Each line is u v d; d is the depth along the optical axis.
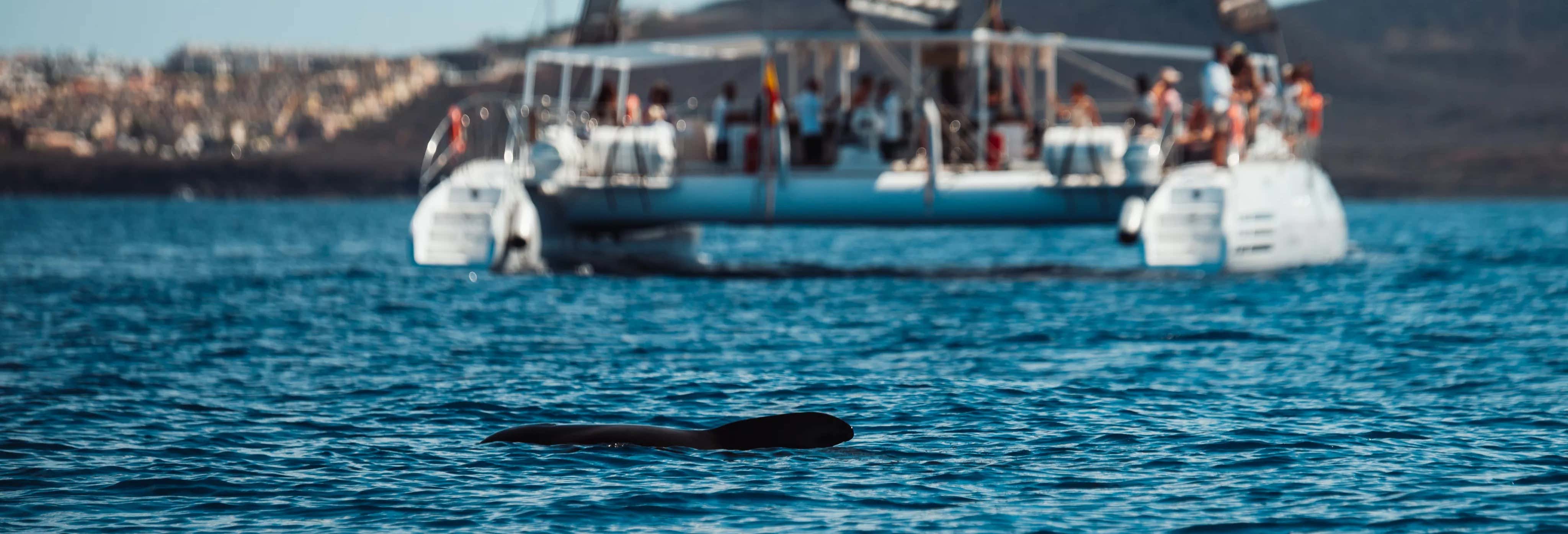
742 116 89.44
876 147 86.00
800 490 30.81
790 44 90.25
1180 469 33.06
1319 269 93.50
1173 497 30.52
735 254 152.50
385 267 118.81
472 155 90.88
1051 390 44.78
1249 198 80.88
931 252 156.38
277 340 60.69
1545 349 54.88
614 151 84.69
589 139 87.12
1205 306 72.75
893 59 88.19
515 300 78.19
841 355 54.62
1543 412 40.16
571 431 35.50
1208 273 86.19
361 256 147.88
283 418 40.25
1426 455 34.41
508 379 47.94
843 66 93.00
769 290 84.81
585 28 99.75
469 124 88.00
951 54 88.50
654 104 88.81
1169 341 58.50
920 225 83.00
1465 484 31.41
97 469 33.41
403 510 29.61
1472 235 188.88
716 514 29.12
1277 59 97.44
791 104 93.25
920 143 87.00
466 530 28.23
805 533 27.92
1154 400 42.75
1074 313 70.44
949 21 88.94
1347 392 44.41
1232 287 83.00
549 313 71.75
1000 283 90.19
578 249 94.88
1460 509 29.31
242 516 29.30
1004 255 145.50
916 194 81.69
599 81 103.56
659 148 84.38
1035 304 75.69
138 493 31.11
